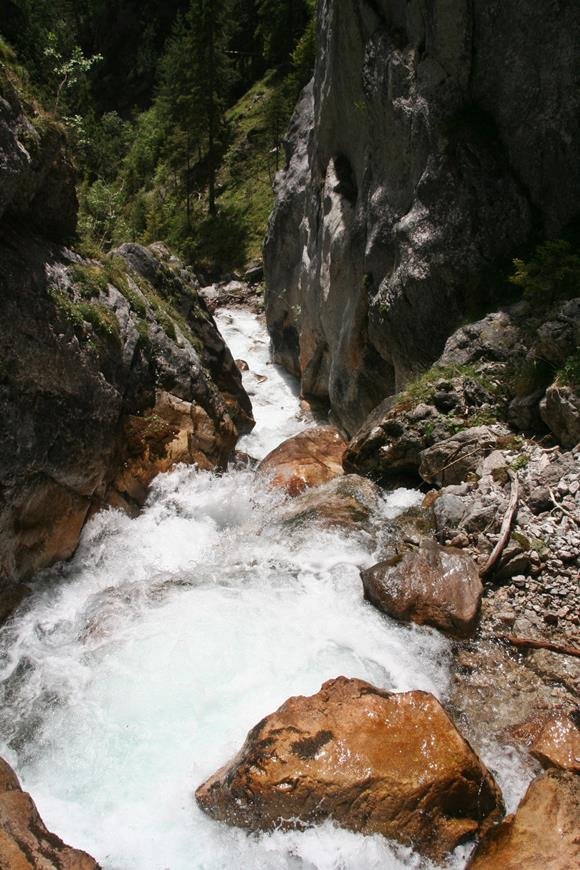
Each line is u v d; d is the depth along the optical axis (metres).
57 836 5.48
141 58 60.53
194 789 6.14
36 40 19.94
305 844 5.56
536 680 6.93
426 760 5.71
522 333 10.81
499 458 9.43
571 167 10.97
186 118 39.44
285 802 5.64
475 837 5.55
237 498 11.62
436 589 7.78
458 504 8.93
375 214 14.04
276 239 21.97
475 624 7.55
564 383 9.25
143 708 7.00
